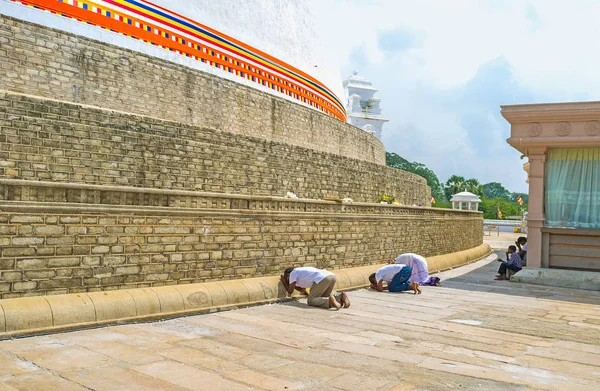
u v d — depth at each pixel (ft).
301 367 19.20
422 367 19.67
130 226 28.68
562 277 46.09
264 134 66.39
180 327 25.85
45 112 37.04
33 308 23.56
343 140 86.58
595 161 46.93
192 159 46.75
